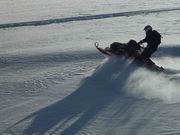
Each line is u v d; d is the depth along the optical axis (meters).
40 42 22.44
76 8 42.72
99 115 8.58
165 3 45.06
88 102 9.67
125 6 43.25
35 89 11.30
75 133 7.53
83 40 22.08
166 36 21.44
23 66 14.98
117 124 7.93
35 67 14.66
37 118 8.59
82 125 7.97
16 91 11.22
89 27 28.50
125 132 7.44
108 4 46.44
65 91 10.83
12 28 29.86
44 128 7.92
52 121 8.32
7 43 22.75
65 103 9.68
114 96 10.17
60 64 14.83
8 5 49.47
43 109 9.26
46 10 41.75
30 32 27.39
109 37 22.72
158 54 15.89
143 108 8.97
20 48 20.41
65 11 39.91
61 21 32.66
